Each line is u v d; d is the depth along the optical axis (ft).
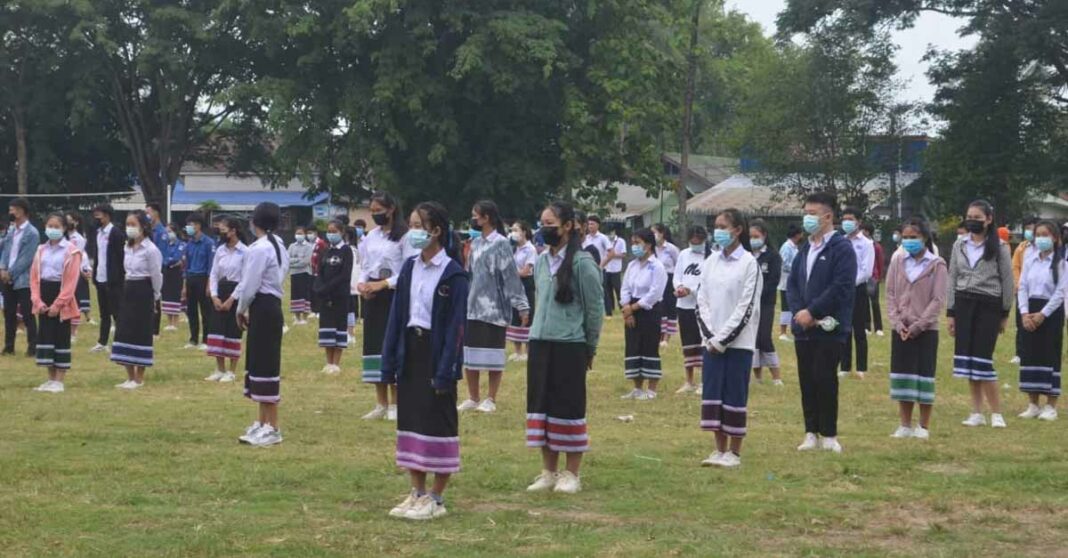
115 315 56.44
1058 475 29.71
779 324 74.23
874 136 151.33
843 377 52.08
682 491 27.53
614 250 82.33
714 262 30.94
